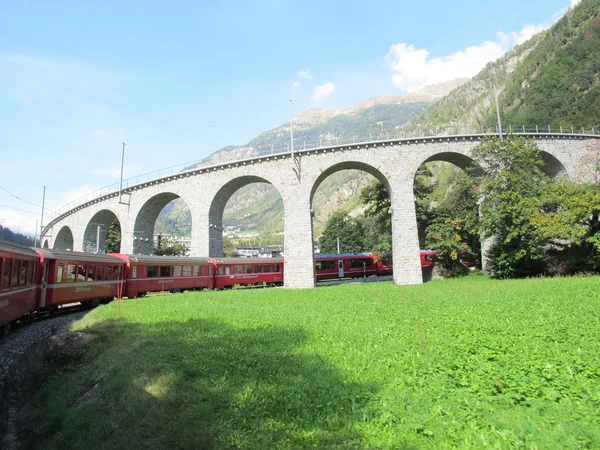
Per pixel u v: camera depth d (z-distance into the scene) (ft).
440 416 18.37
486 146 110.42
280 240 599.16
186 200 138.92
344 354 30.60
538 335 31.76
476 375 23.27
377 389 22.76
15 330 53.93
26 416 30.60
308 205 122.31
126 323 48.80
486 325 37.04
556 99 264.52
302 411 20.61
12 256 47.34
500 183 101.50
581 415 17.15
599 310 41.04
